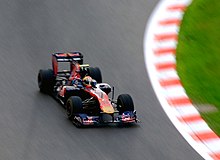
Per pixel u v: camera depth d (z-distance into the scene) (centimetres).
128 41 7938
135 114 5991
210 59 7550
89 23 8362
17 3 8750
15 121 5922
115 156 5431
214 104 6469
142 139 5756
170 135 5866
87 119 5859
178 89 6738
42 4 8788
